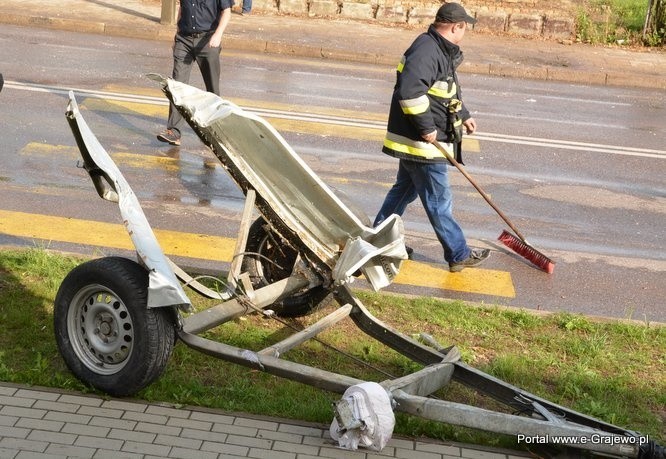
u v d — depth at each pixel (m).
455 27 7.01
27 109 11.01
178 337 4.91
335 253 5.72
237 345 5.73
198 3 10.25
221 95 12.75
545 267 7.87
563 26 19.88
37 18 17.06
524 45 19.09
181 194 8.87
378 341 5.96
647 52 19.47
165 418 4.78
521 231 8.84
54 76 12.84
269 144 5.46
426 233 8.60
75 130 4.88
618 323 6.62
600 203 9.84
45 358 5.29
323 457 4.54
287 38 17.50
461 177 10.29
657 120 14.04
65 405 4.80
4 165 9.11
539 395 5.48
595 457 4.65
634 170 11.14
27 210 8.02
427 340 5.59
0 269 6.48
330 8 20.08
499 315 6.63
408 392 4.77
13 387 4.94
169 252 7.45
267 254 6.27
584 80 17.00
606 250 8.54
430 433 4.89
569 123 13.30
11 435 4.46
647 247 8.72
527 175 10.57
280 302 6.07
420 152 7.19
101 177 5.13
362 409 4.50
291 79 14.55
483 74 16.91
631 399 5.57
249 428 4.77
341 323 6.27
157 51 15.71
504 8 20.25
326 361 5.70
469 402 5.37
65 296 5.02
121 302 4.85
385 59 16.94
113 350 4.95
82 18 17.39
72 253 6.99
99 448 4.43
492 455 4.74
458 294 7.29
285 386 5.28
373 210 8.95
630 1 22.50
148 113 11.46
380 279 5.37
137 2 19.53
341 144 10.99
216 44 10.35
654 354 6.22
